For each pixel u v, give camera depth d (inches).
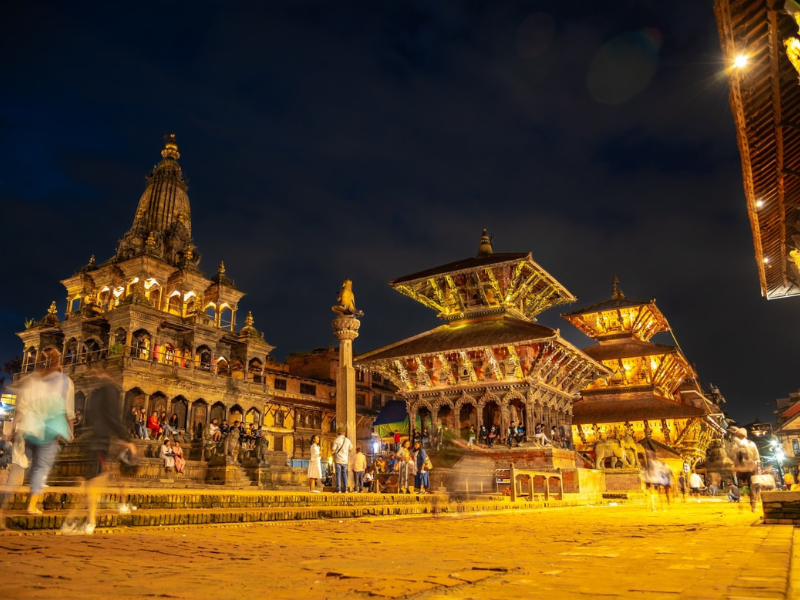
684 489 1914.4
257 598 154.6
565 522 609.9
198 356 2197.3
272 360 2866.6
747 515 744.3
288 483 1611.7
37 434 402.0
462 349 1595.7
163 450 1376.7
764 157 723.4
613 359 2480.3
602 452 1722.4
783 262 983.0
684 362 2618.1
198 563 239.6
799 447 1734.7
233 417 2272.4
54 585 176.9
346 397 1027.9
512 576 196.4
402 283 1895.9
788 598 151.0
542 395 1651.1
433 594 162.7
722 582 179.5
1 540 324.2
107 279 2297.0
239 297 2527.1
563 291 1995.6
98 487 389.1
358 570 215.8
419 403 1695.4
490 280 1803.6
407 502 845.8
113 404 406.9
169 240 2502.5
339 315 1078.4
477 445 1518.2
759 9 535.5
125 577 196.4
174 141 2731.3
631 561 240.7
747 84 618.8
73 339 2062.0
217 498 611.8
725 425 3159.5
